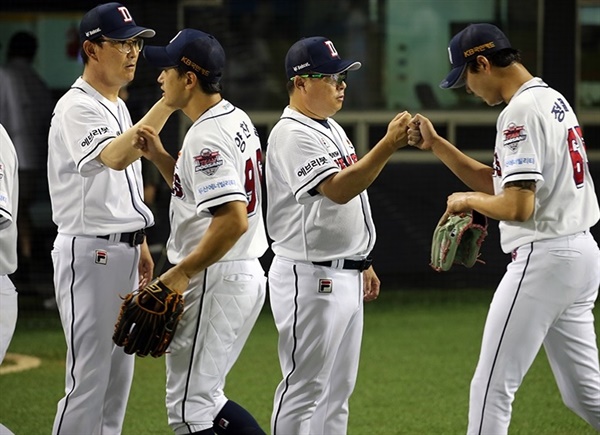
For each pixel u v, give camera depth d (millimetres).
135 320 14062
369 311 35750
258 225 15484
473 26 15789
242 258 15055
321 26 39469
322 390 15953
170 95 14891
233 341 15109
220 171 14234
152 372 27078
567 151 15297
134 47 16750
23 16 38281
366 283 17484
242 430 15375
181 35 14789
